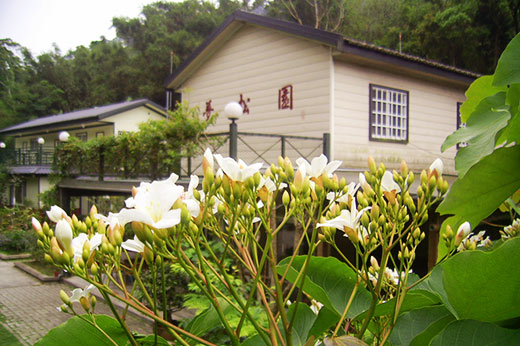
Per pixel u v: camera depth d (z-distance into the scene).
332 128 9.38
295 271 1.14
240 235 1.15
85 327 1.03
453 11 25.98
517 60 0.92
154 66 43.44
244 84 11.37
